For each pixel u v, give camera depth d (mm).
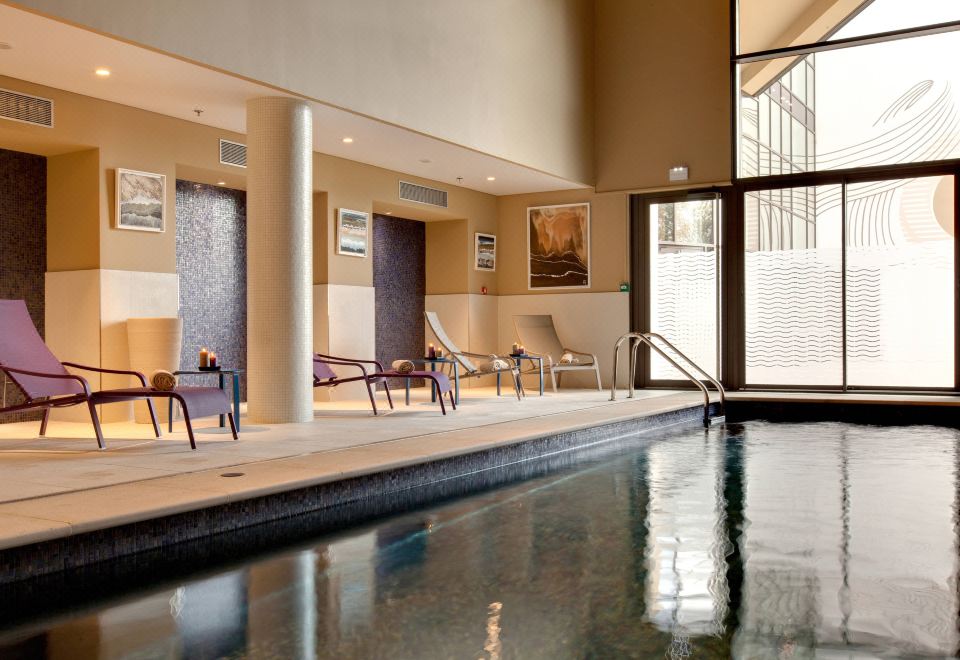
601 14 12352
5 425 7453
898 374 10594
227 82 7105
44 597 3104
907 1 10469
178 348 7836
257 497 4219
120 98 7625
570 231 12633
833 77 10906
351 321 10422
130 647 2592
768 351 11367
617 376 12289
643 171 12039
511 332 13125
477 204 12727
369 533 4121
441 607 2963
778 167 11211
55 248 7988
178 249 9320
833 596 3059
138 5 6164
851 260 10820
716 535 3988
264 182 7504
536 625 2771
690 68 11742
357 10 8109
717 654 2508
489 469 5980
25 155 7883
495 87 10180
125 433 6758
